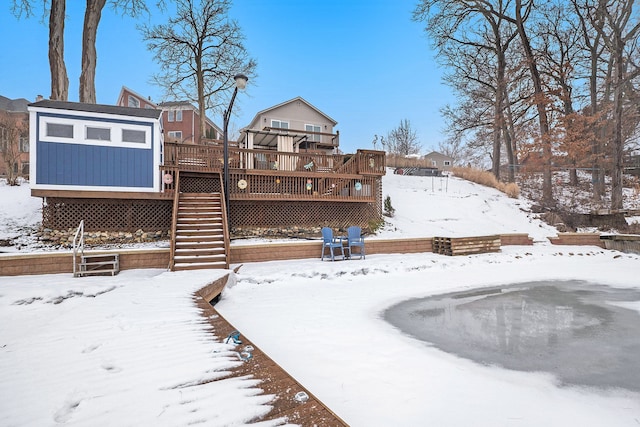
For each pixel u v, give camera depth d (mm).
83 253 7383
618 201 17656
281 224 12586
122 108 10484
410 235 13469
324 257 10297
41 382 2395
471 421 2406
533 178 23328
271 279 7645
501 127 23359
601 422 2428
